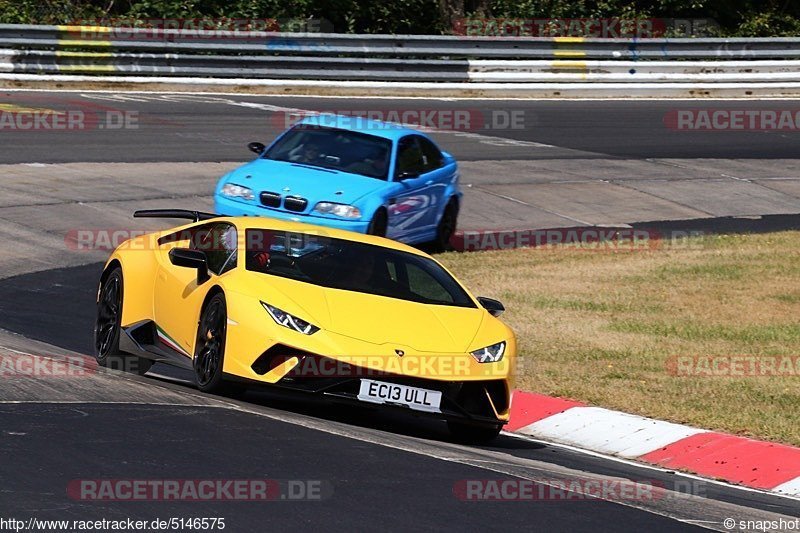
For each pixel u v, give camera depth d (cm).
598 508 1812
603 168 6794
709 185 6650
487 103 8406
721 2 11250
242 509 1577
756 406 2906
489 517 1677
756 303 4194
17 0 9206
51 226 4559
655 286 4391
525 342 3497
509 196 5978
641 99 9000
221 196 4225
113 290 2766
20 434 1848
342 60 8444
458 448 2245
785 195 6625
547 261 4756
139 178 5475
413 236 4581
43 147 5844
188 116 7050
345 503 1653
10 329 3166
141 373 2762
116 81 7875
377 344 2267
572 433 2675
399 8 10431
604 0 10712
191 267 2456
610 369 3231
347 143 4503
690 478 2362
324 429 2145
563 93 8906
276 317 2264
